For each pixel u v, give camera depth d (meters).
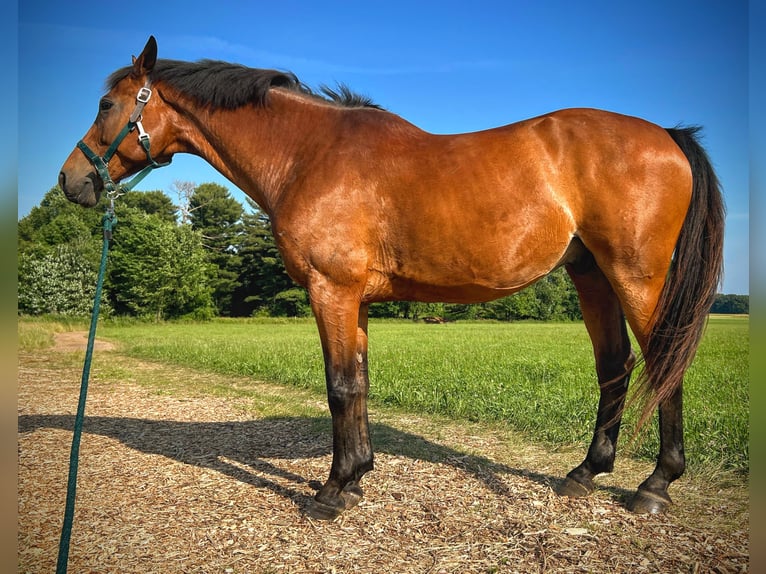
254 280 53.75
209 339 19.98
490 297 3.23
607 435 3.46
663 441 3.17
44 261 35.69
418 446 4.79
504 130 3.13
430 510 3.30
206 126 3.55
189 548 2.87
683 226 2.99
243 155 3.49
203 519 3.24
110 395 7.78
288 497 3.59
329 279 3.12
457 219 2.97
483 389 7.21
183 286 42.25
